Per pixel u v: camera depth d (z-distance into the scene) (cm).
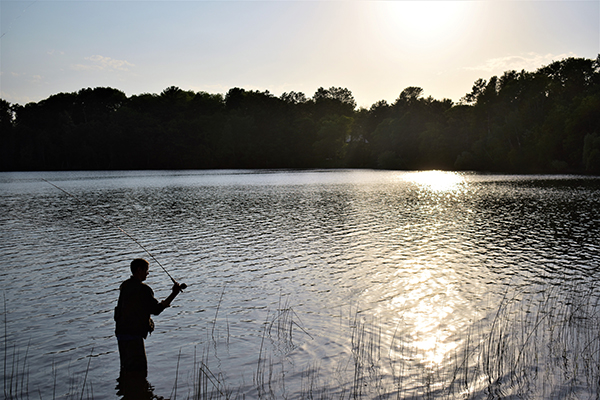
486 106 10050
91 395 575
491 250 1506
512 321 829
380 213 2600
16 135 11212
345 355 688
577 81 8862
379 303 952
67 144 11275
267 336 772
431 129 11394
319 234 1881
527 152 8469
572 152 7712
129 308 616
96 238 1830
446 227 2034
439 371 631
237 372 635
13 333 805
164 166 12406
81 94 13375
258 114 14212
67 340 773
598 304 925
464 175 7569
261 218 2417
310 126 14125
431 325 816
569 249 1505
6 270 1294
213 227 2108
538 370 628
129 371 625
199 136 12694
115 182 6369
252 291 1060
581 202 3023
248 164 13450
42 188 5156
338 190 4459
